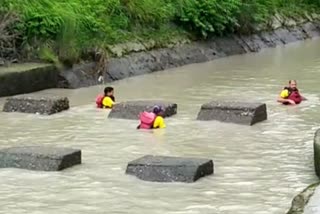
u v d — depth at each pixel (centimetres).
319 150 1262
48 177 1273
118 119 1775
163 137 1569
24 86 2194
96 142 1527
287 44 3741
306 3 4350
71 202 1144
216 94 2134
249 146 1484
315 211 999
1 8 2327
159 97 2095
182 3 3134
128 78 2522
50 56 2330
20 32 2359
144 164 1271
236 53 3281
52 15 2416
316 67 2761
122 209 1109
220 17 3244
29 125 1712
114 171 1305
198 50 3050
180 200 1149
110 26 2688
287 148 1468
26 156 1334
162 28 2978
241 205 1123
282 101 1956
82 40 2475
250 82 2375
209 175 1280
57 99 1880
